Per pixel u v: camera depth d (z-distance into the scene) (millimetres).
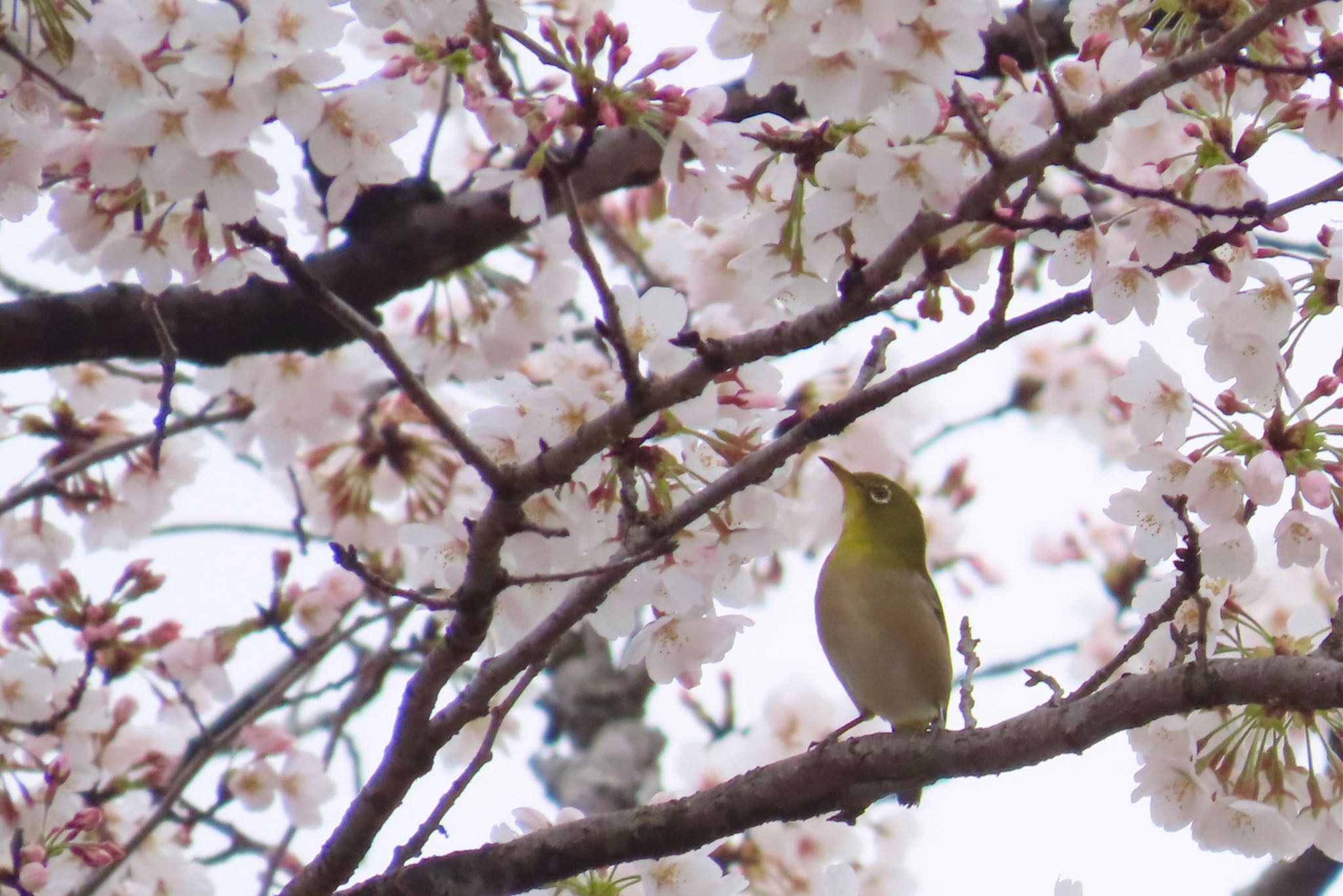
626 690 14617
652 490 7598
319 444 12555
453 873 7812
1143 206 7449
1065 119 6441
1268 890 12000
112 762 11820
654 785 13789
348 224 10633
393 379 12656
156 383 12320
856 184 7207
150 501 12016
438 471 12531
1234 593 8570
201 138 6637
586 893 8273
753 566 13992
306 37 6852
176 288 10281
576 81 6887
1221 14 7770
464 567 8078
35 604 11250
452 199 10680
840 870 8430
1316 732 8000
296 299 10359
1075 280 7535
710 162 7230
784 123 7633
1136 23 8133
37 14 7949
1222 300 7828
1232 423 7965
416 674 7199
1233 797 7938
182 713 12258
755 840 11922
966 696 7672
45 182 8945
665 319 7797
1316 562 7656
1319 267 7746
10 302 9992
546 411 7488
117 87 6867
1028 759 7160
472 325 10898
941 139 7469
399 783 7387
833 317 6844
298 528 11633
